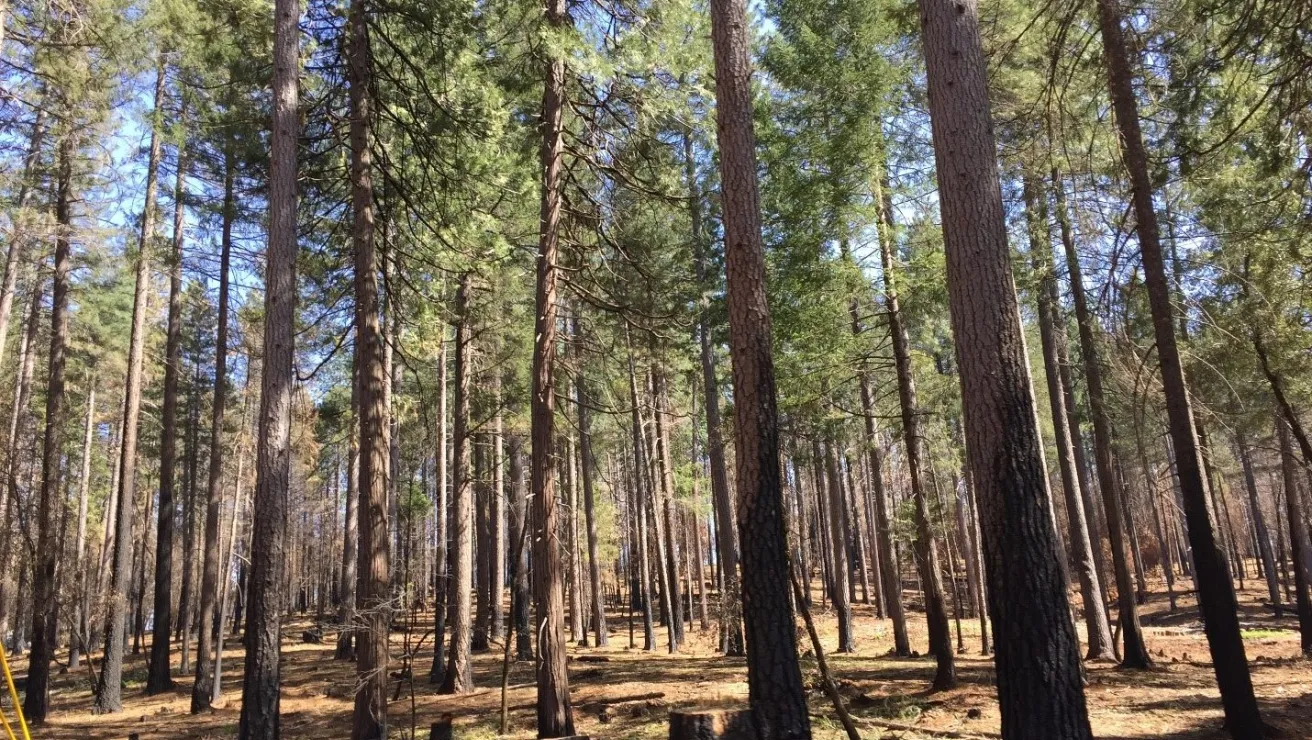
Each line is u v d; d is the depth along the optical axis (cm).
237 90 1242
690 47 1065
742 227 726
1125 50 832
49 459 1764
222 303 1942
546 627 1014
